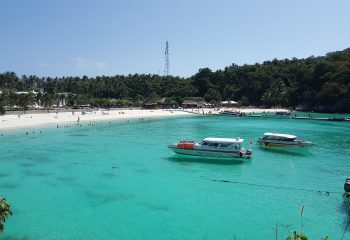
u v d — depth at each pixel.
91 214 34.00
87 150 67.75
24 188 42.00
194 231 30.27
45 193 40.22
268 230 30.50
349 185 37.31
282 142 68.44
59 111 155.75
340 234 29.83
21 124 107.44
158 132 98.31
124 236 29.30
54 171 50.41
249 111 190.25
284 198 39.00
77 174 48.91
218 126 115.44
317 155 63.22
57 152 65.31
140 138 85.31
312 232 30.19
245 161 57.91
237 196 39.66
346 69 180.88
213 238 28.97
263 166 54.34
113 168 52.62
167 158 60.06
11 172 49.47
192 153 59.97
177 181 45.75
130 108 196.62
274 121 135.00
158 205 36.59
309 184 44.38
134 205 36.53
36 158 59.44
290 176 48.28
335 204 37.03
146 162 56.94
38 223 31.73
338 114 167.12
